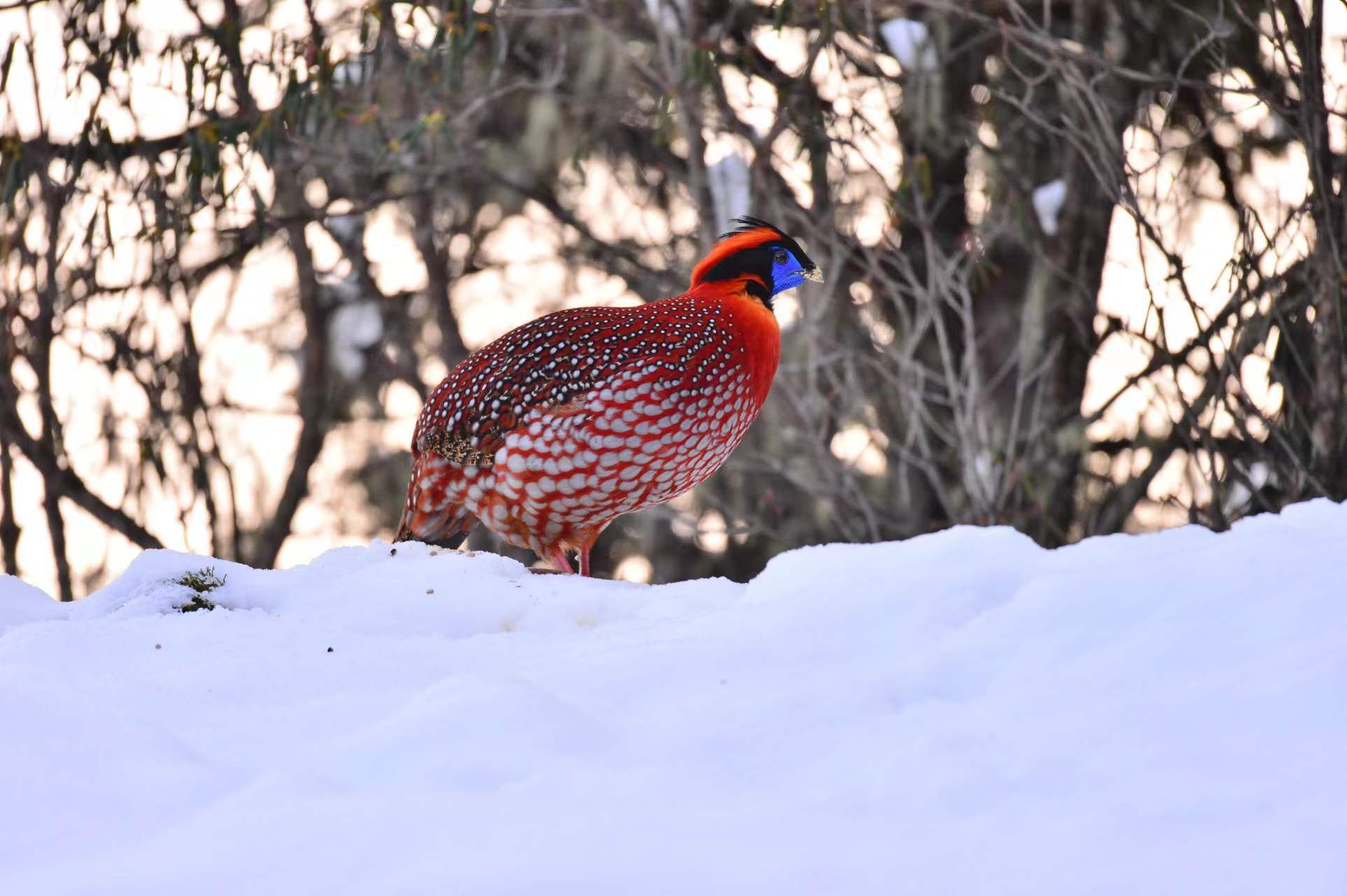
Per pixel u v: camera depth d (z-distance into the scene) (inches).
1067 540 957.8
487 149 1098.1
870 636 297.6
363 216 1194.0
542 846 214.2
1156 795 228.5
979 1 894.4
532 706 261.6
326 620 357.7
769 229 488.7
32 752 250.2
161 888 208.7
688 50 849.5
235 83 867.4
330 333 1253.1
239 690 296.8
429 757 251.0
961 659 281.1
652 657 292.0
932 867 208.7
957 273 922.1
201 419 1038.4
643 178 1087.6
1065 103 877.2
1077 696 263.4
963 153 960.9
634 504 470.3
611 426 447.5
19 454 1050.1
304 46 841.5
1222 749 242.8
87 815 236.5
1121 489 997.2
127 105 872.3
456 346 1135.0
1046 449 925.8
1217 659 270.2
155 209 889.5
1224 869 207.2
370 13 815.7
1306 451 816.3
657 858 210.4
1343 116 748.6
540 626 353.4
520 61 1034.1
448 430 466.3
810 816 225.1
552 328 458.0
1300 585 290.7
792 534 1048.8
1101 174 794.8
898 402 975.6
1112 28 905.5
